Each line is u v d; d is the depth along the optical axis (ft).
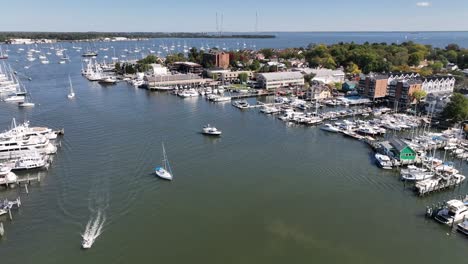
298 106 558.97
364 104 577.84
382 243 215.92
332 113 508.53
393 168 323.16
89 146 365.40
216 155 349.82
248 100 628.28
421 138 390.83
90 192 268.41
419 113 502.79
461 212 235.61
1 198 257.96
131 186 278.87
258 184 288.51
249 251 205.67
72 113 503.20
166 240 213.66
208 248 207.41
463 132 414.62
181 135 410.72
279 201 262.26
